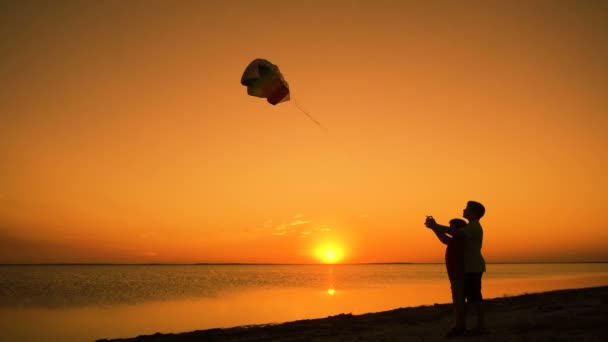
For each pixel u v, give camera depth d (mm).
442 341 8422
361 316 21125
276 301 40500
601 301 17172
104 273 157125
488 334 8727
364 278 105875
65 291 59031
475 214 8617
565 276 89438
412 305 34031
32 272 167125
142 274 147625
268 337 16547
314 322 20281
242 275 140750
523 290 45281
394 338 10609
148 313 32500
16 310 35375
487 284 58938
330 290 56250
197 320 28422
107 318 30109
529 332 9227
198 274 150750
